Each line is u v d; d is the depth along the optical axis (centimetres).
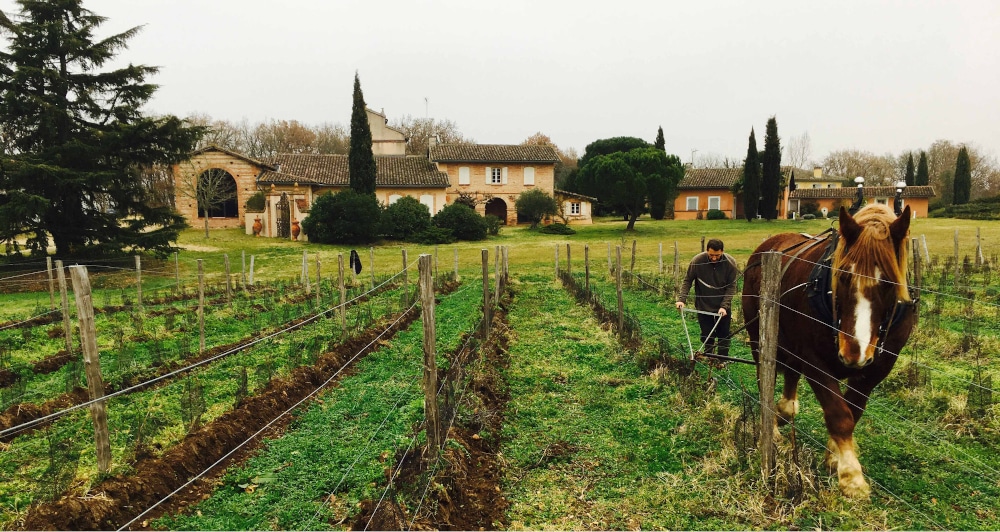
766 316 503
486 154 5309
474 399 718
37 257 2722
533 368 918
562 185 7600
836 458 514
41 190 2594
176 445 629
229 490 549
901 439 612
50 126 2617
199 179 4447
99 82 2856
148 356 1036
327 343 1071
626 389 802
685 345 1020
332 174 4925
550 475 563
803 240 616
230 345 1134
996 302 1348
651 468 571
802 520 463
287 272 2770
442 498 491
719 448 596
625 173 4209
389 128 6744
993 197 5722
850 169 9725
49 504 486
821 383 511
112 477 538
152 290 2152
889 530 445
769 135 5412
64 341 1220
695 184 6075
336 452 613
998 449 584
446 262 3009
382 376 889
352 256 2375
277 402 761
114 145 2769
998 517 466
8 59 2673
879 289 444
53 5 2736
